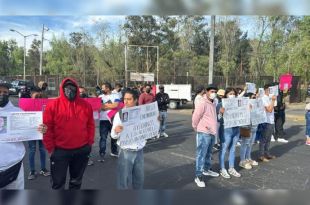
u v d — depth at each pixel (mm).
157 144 11039
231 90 7730
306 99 32625
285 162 8688
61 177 4512
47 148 4418
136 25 58219
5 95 4055
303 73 32594
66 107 4492
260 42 35531
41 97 7039
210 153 7129
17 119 4062
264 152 8961
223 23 36375
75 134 4520
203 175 7297
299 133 13961
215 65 47531
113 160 8555
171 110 25469
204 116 6574
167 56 58062
